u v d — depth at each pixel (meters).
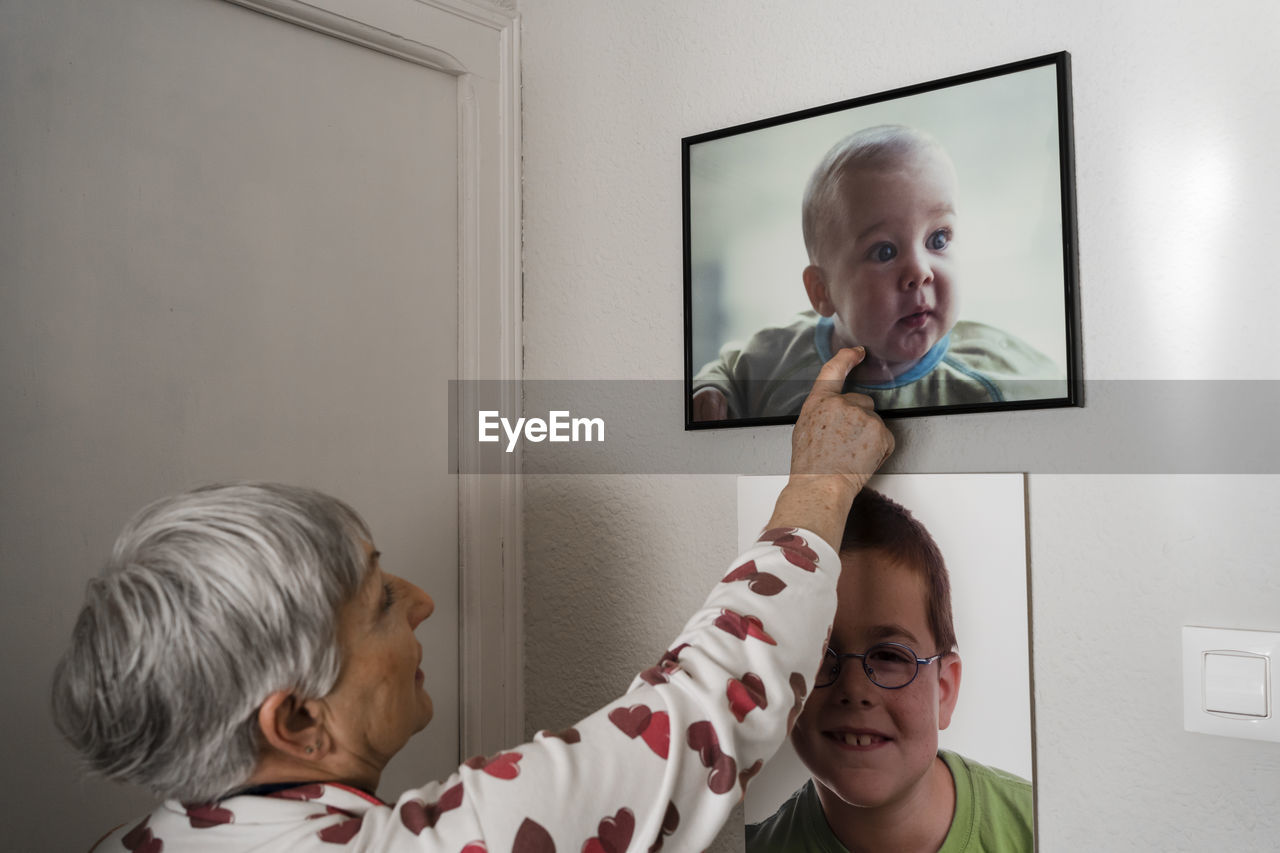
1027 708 0.89
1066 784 0.87
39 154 0.89
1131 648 0.84
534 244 1.29
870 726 0.96
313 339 1.10
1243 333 0.80
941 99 0.94
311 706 0.64
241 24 1.05
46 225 0.90
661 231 1.17
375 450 1.15
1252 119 0.80
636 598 1.17
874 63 1.00
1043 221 0.88
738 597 0.75
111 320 0.94
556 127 1.27
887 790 0.95
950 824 0.92
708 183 1.10
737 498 1.08
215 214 1.02
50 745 0.89
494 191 1.28
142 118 0.97
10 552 0.87
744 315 1.07
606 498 1.20
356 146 1.15
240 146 1.04
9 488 0.87
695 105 1.14
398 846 0.59
